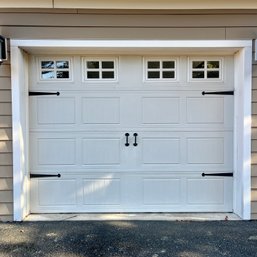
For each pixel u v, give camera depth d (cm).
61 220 419
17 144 409
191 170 447
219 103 442
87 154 445
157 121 444
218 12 407
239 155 428
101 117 443
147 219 423
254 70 411
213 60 441
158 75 441
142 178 448
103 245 344
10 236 367
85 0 399
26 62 430
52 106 439
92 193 447
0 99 406
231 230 385
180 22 407
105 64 440
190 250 332
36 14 402
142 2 403
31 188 444
